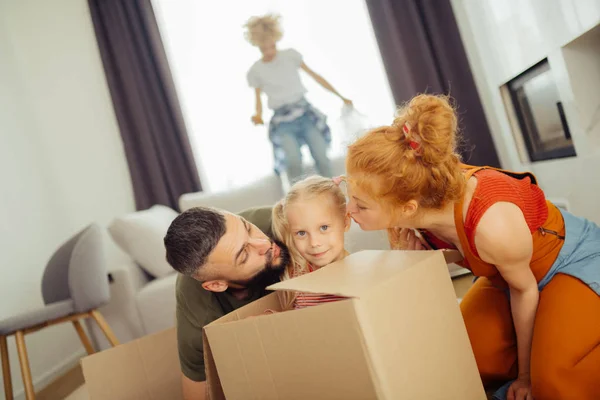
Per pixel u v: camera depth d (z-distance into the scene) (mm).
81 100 3725
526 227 1046
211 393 930
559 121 2359
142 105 3578
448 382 845
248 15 3709
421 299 831
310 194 1169
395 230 1322
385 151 979
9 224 3029
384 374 722
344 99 3336
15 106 3453
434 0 3430
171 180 3570
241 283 1181
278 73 3270
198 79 3742
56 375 3006
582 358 1042
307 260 1218
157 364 1271
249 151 3723
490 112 3299
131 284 2576
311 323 768
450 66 3404
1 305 2770
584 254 1155
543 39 2184
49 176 3605
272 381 841
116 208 3715
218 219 1088
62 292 2328
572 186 2287
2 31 3588
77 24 3723
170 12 3744
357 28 3637
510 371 1282
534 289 1112
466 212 1054
